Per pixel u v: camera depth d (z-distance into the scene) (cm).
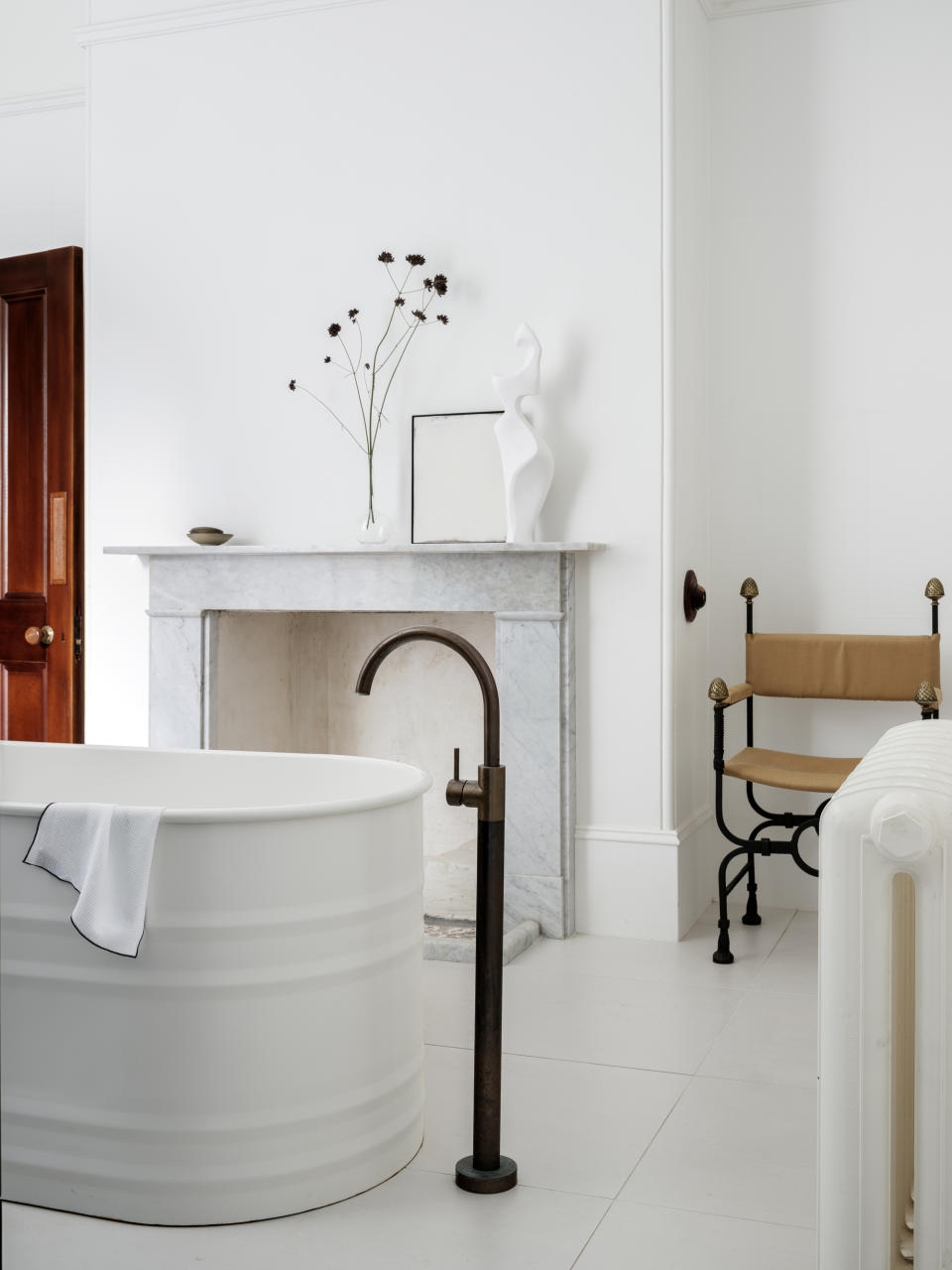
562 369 389
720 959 355
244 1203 205
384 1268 190
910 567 405
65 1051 209
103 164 443
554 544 370
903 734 180
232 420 428
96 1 443
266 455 424
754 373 420
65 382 452
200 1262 191
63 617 452
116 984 206
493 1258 193
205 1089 204
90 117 445
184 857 203
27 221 501
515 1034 297
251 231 425
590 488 386
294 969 207
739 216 420
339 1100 212
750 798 375
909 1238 164
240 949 204
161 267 436
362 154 411
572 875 386
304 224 418
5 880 212
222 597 416
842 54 409
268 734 459
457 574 391
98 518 445
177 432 435
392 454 408
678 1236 201
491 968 218
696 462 411
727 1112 251
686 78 396
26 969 211
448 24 400
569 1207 210
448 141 401
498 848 218
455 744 460
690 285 402
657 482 379
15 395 464
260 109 423
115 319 442
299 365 420
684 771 395
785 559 418
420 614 464
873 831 146
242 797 301
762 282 418
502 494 394
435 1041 293
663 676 379
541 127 390
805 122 413
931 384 402
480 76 397
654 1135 240
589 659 386
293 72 419
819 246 412
